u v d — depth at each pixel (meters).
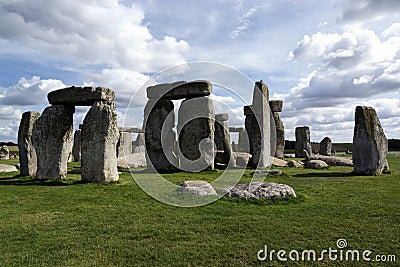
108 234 6.93
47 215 8.45
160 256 5.76
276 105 28.34
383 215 8.14
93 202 9.99
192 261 5.57
